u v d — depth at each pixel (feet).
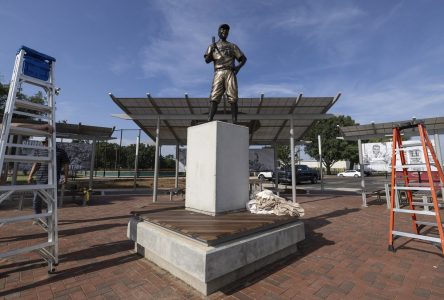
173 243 10.84
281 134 42.45
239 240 10.91
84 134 38.52
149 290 9.93
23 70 11.15
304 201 36.81
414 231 16.97
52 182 11.88
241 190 16.15
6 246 15.05
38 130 11.49
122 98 26.61
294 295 9.63
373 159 45.06
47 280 10.71
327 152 146.10
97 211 27.22
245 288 10.18
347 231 19.24
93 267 12.12
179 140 44.68
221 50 18.01
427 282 10.64
